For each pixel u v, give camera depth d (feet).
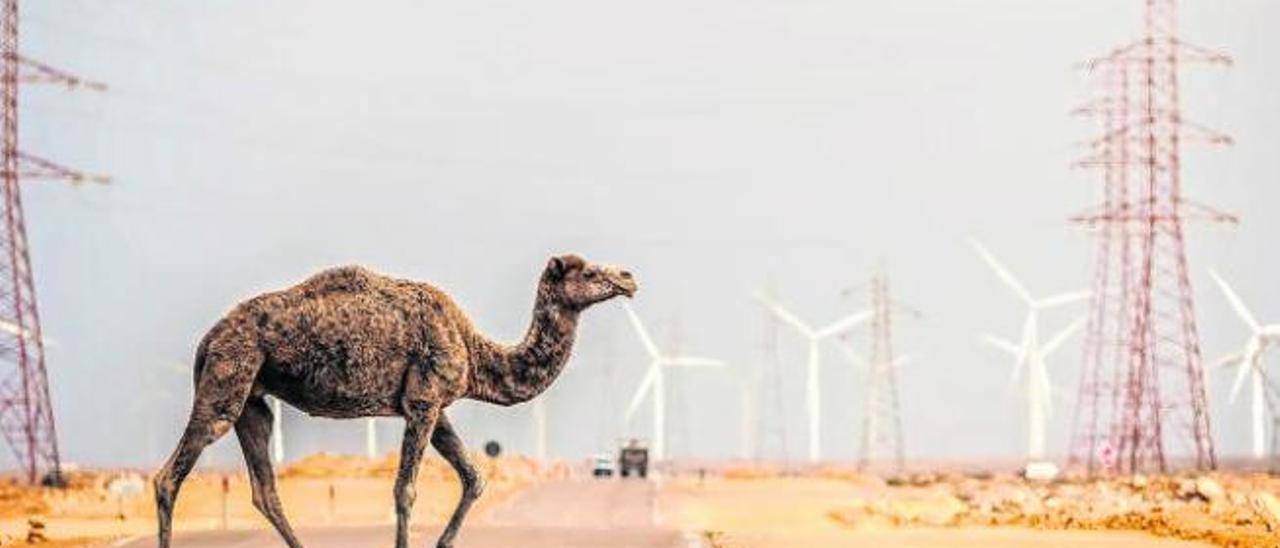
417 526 443.73
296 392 243.19
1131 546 440.04
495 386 250.16
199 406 238.68
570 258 252.21
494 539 384.27
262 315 240.94
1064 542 449.06
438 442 252.01
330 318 241.55
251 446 247.09
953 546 423.64
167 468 238.48
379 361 242.37
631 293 252.42
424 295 247.29
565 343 252.01
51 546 461.78
